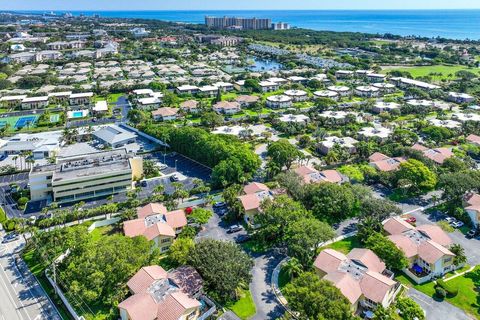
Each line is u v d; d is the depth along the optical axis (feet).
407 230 381.40
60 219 408.46
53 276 319.68
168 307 282.56
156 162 590.14
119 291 305.32
